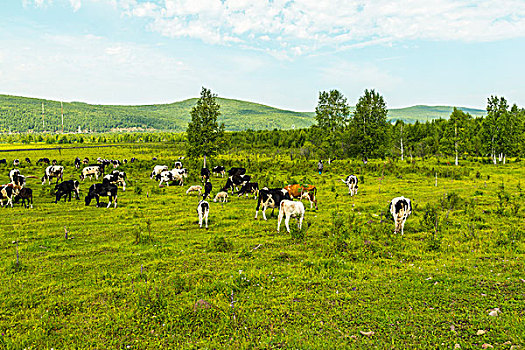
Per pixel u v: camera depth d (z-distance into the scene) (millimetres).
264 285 8758
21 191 20531
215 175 40688
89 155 76875
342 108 60219
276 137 101688
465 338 6027
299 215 14297
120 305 7828
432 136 81188
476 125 75438
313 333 6461
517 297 7398
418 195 25062
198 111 48188
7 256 11461
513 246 11156
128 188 29531
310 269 9820
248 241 13078
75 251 11961
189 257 11211
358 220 16250
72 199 23688
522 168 48344
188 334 6590
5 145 119062
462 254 10891
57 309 7676
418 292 7977
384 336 6270
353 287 8500
